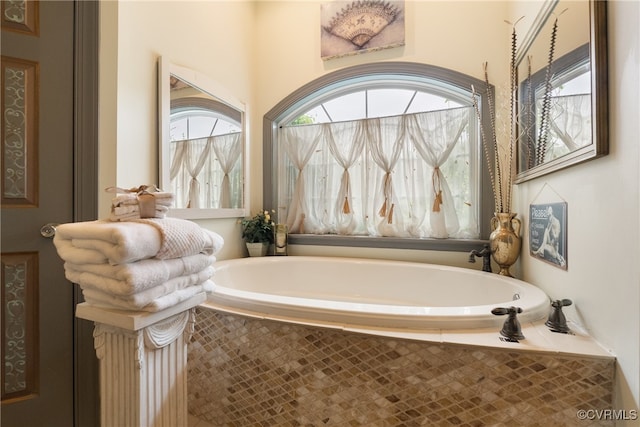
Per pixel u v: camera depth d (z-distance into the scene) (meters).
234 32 2.41
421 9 2.19
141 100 1.60
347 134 2.39
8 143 1.08
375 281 2.15
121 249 0.58
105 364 0.70
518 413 0.92
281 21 2.61
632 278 0.78
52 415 1.15
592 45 0.91
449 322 1.04
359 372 1.05
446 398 0.97
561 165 1.12
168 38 1.80
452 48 2.11
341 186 2.39
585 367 0.87
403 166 2.23
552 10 1.24
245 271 2.18
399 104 2.38
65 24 1.19
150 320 0.65
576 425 0.88
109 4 1.42
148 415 0.68
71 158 1.19
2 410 1.07
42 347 1.14
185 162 1.90
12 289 1.09
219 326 1.25
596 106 0.89
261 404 1.19
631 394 0.78
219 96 2.21
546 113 1.30
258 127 2.65
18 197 1.10
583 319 1.03
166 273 0.67
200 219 2.06
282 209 2.61
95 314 0.67
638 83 0.75
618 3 0.83
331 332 1.08
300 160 2.53
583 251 1.03
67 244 0.68
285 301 1.20
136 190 0.75
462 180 2.11
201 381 1.30
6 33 1.08
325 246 2.44
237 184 2.43
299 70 2.54
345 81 2.41
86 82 1.22
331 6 2.42
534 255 1.49
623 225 0.82
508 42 1.95
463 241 2.05
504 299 1.60
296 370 1.13
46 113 1.15
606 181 0.89
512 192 1.87
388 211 2.26
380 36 2.27
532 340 0.96
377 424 1.03
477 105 2.04
